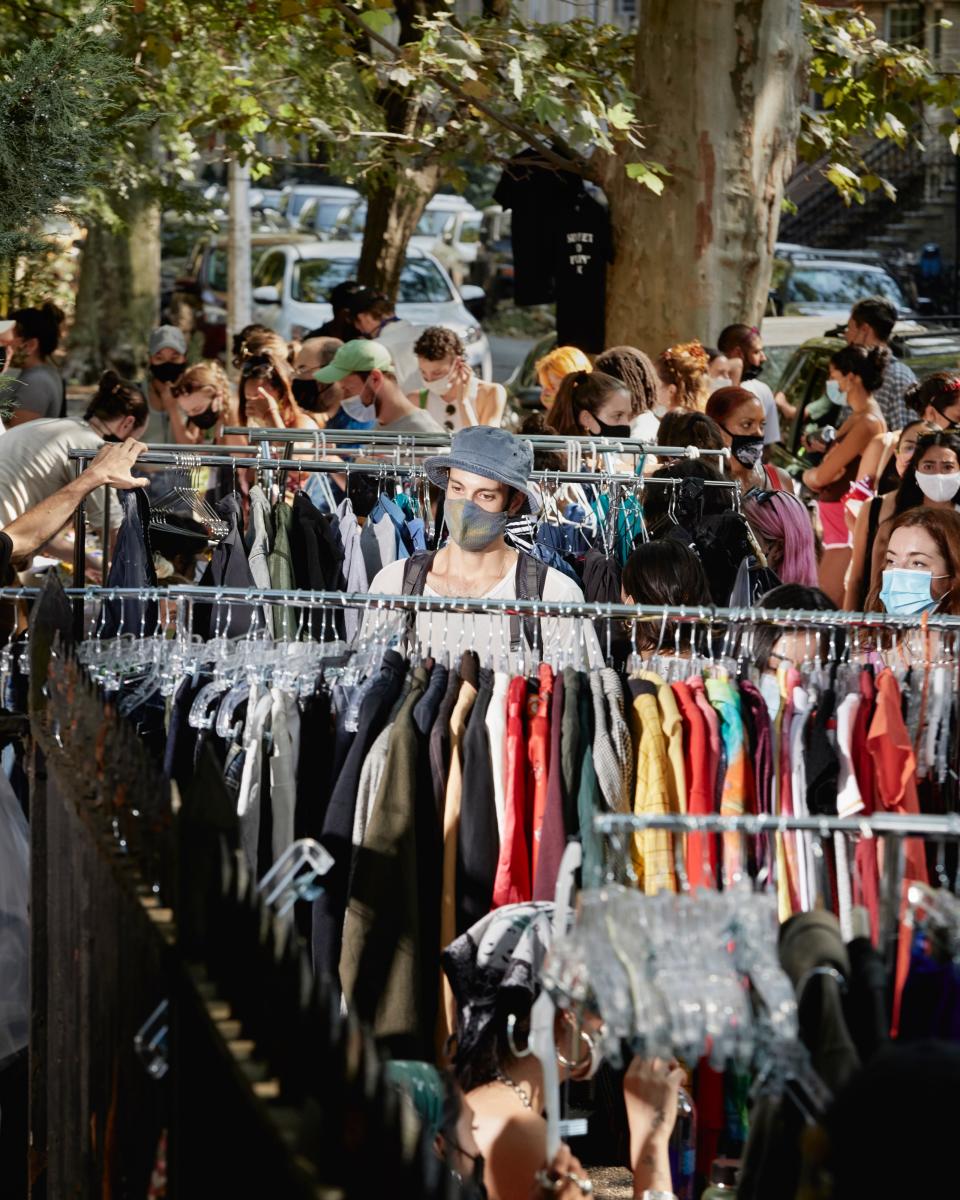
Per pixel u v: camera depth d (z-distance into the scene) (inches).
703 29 458.9
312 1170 93.8
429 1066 133.6
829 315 819.4
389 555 252.4
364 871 161.5
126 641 184.9
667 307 472.1
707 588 208.1
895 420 447.8
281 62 550.9
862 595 300.4
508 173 492.1
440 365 383.2
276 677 175.8
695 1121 158.2
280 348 372.8
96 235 1043.9
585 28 521.7
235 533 240.2
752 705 166.1
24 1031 192.9
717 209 466.9
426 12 549.6
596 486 275.7
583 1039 144.2
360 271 650.2
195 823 111.4
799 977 114.3
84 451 250.7
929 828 123.8
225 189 1074.7
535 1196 128.1
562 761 163.2
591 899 114.7
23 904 193.8
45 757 170.4
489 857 165.2
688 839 161.8
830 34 490.9
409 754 164.1
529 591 208.5
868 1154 88.2
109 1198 131.3
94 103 257.8
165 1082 113.7
